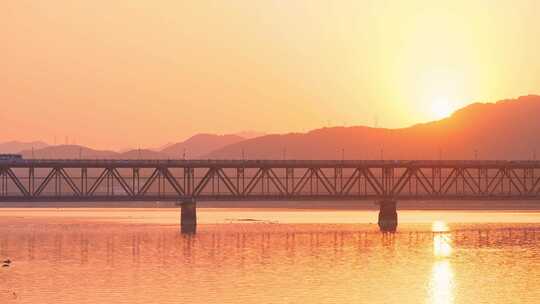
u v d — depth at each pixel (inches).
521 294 6737.2
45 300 6491.1
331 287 6998.0
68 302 6407.5
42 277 7534.5
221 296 6609.3
